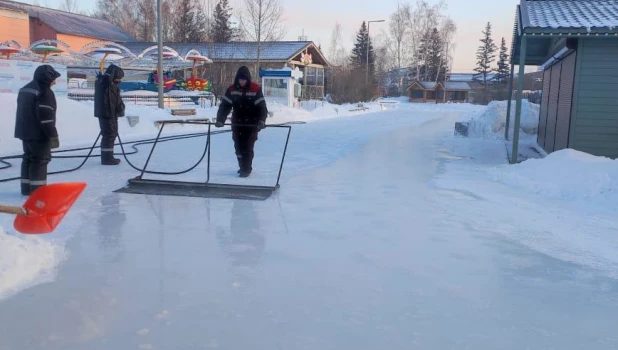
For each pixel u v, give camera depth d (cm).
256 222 629
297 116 2761
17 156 1015
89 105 1767
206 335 351
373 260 507
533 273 486
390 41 8394
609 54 1073
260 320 376
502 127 1897
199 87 3127
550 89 1511
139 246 528
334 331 362
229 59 3675
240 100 883
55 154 1136
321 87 4331
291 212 680
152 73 3098
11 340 338
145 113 1853
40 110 678
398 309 400
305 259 505
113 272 457
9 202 674
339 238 574
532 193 841
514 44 1520
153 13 6225
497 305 413
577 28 1015
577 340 360
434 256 524
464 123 1950
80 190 412
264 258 504
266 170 988
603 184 797
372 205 731
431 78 8381
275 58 3819
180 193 768
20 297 402
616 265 512
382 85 7856
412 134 1964
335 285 443
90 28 4488
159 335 349
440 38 8369
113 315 376
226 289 428
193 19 5747
